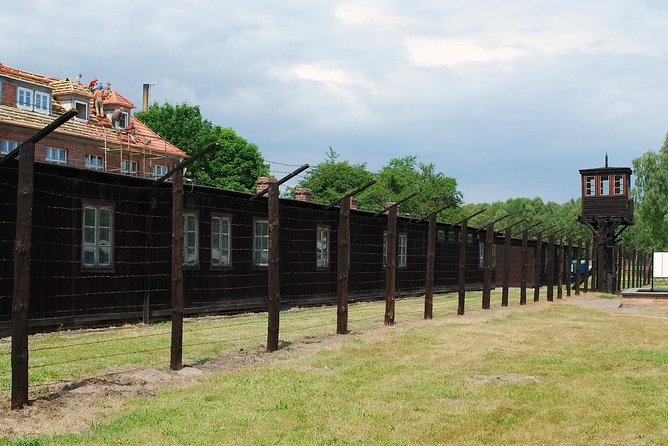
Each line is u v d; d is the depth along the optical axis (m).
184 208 20.20
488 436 8.10
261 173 67.25
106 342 14.38
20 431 7.63
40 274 15.82
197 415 8.59
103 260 17.55
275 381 10.72
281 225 24.31
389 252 18.86
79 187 16.86
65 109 42.34
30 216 8.59
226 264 21.86
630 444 7.93
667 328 20.12
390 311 18.81
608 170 42.81
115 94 48.66
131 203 18.33
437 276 37.22
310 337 15.83
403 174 91.06
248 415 8.66
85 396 9.30
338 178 84.56
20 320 8.52
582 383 11.25
